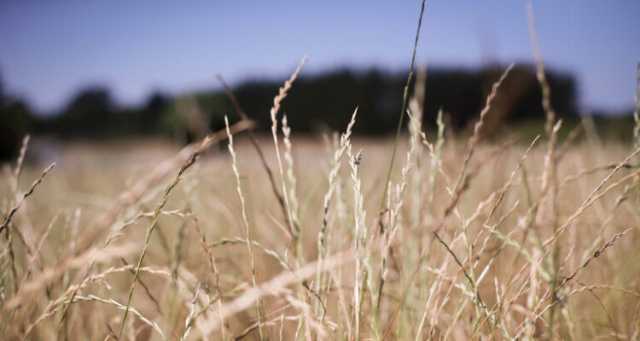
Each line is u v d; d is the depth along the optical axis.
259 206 2.25
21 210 1.45
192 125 1.74
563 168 1.72
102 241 1.26
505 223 1.59
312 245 1.88
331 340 1.07
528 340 1.04
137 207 1.20
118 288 1.77
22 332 1.17
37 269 1.28
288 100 40.03
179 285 1.14
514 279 1.14
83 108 46.72
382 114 25.17
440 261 1.49
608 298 1.39
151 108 37.06
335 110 35.69
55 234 1.76
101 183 3.99
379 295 1.04
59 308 1.09
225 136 1.07
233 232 1.99
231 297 1.50
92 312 1.47
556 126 1.06
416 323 1.19
